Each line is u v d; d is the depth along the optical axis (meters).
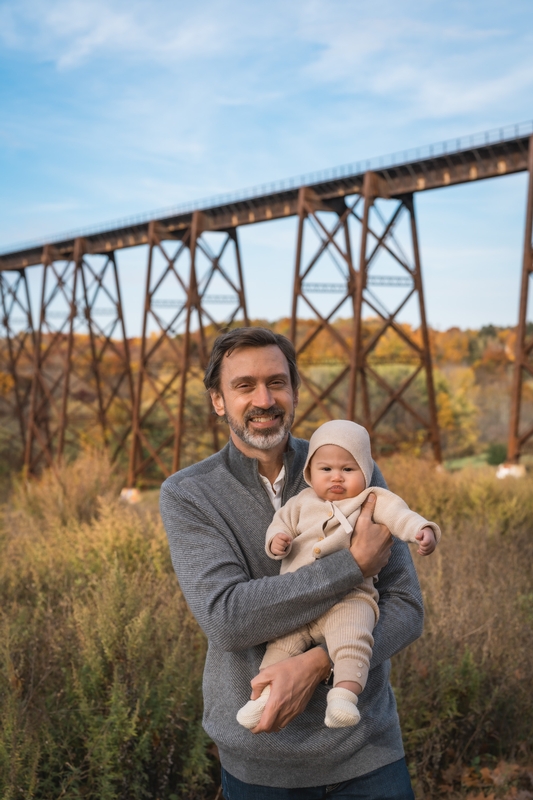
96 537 5.48
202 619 1.67
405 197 14.91
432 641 3.60
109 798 2.55
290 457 1.90
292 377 1.89
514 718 3.53
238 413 1.78
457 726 3.42
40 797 2.57
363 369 15.02
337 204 15.85
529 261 12.28
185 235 18.44
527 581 5.23
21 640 3.22
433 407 15.31
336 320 31.64
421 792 3.04
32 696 2.82
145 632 3.15
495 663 3.56
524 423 27.12
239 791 1.76
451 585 4.47
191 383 28.42
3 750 2.46
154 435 25.25
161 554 5.14
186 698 2.95
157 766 2.86
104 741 2.64
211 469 1.89
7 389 28.20
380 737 1.77
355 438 1.82
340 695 1.59
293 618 1.62
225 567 1.71
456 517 7.82
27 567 4.93
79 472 9.06
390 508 1.73
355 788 1.73
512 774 3.18
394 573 1.83
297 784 1.71
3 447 26.97
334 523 1.75
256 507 1.83
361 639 1.66
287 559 1.79
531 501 8.02
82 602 3.74
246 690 1.72
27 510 8.03
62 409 21.33
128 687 3.02
